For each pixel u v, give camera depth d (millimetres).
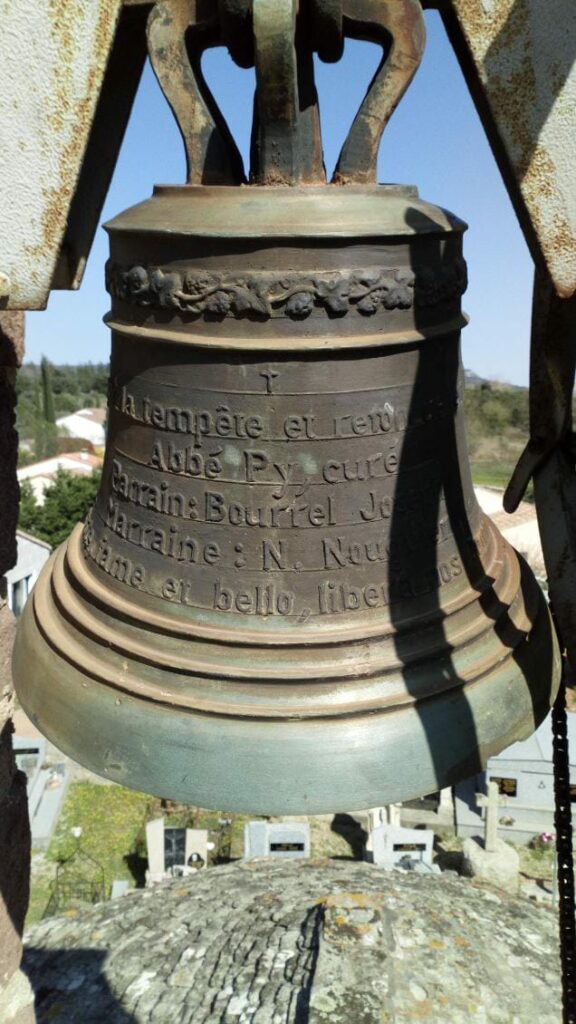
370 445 1684
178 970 5723
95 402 66688
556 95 1483
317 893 6582
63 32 1498
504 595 1897
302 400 1623
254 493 1678
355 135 1676
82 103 1544
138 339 1700
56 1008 5418
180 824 11891
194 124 1675
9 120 1536
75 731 1701
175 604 1733
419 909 6059
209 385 1644
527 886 10234
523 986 5324
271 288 1552
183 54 1644
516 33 1466
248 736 1585
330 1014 4789
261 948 5797
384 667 1652
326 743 1575
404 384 1693
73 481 23844
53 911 10039
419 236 1620
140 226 1623
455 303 1788
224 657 1666
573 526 1877
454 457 1874
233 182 1704
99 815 12109
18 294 1636
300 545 1691
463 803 11578
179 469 1712
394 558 1741
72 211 1965
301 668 1643
